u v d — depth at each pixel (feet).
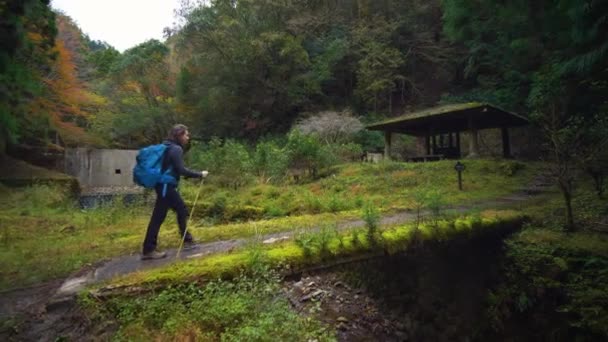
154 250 13.55
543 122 23.07
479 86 79.87
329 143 63.21
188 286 10.34
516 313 16.94
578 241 17.19
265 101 92.07
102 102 75.00
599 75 25.00
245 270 11.32
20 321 9.12
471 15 33.58
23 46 22.63
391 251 14.74
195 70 102.58
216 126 96.43
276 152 45.21
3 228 21.09
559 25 24.68
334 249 13.43
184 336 8.31
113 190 63.87
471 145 47.47
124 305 9.31
